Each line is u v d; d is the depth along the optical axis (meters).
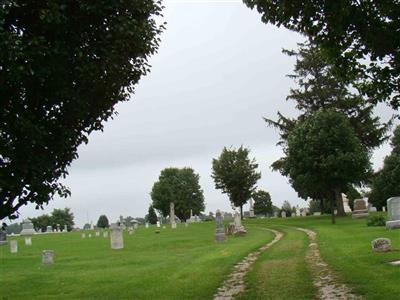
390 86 10.42
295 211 90.81
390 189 54.53
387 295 10.26
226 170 68.75
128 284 14.74
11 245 30.55
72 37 8.91
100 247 31.41
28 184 8.97
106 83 9.82
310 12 9.27
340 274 13.38
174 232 45.50
